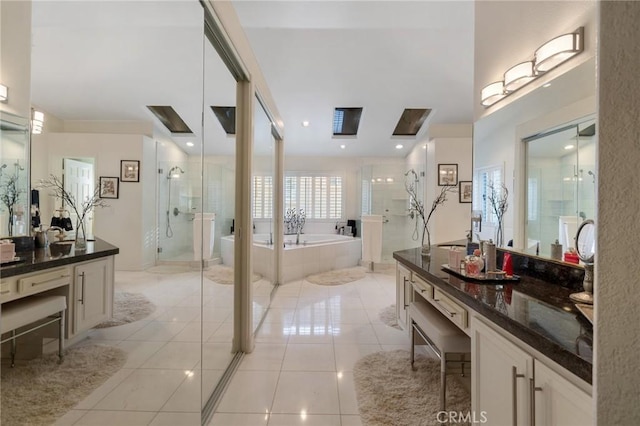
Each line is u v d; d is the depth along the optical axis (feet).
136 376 4.90
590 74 4.32
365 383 6.23
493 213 6.61
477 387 3.89
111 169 4.79
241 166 8.00
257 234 13.43
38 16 3.35
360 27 9.24
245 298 7.82
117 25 4.80
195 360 6.24
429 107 15.97
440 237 17.19
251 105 8.11
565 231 4.67
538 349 2.77
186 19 5.58
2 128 2.92
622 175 1.58
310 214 23.34
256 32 10.91
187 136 8.37
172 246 7.29
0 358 2.85
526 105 5.61
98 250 4.36
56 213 3.58
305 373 6.75
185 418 5.07
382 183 20.18
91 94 4.21
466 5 8.17
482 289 4.42
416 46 11.59
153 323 5.60
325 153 22.88
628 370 1.57
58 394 3.53
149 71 5.61
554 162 4.92
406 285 7.50
